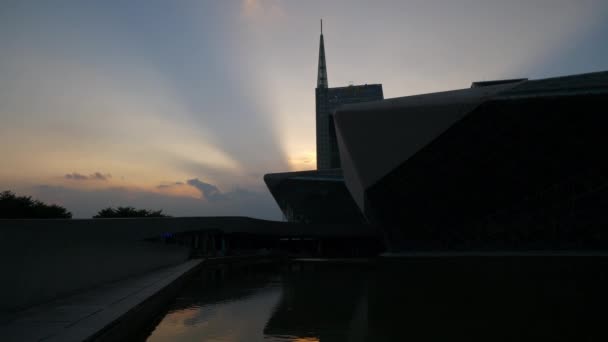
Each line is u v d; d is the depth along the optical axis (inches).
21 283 320.8
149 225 1348.4
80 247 438.3
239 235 2047.2
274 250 2391.7
